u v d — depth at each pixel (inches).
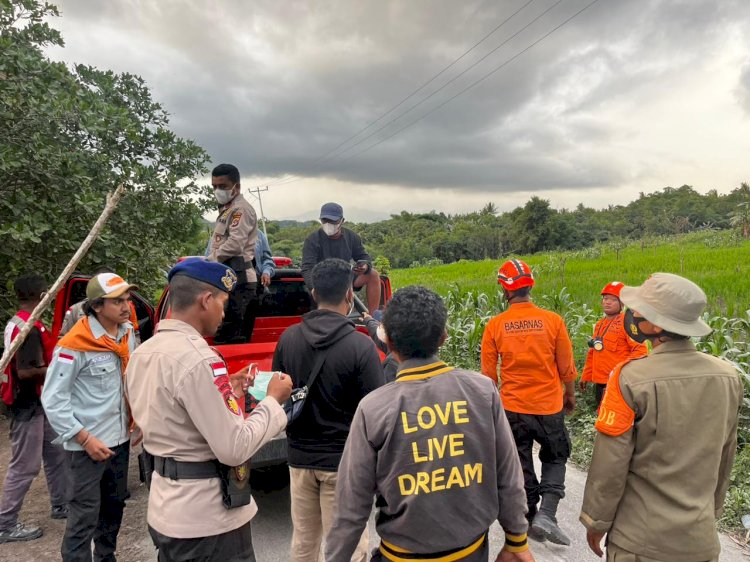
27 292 153.3
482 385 75.1
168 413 82.5
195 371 81.2
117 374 128.6
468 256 3681.1
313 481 107.8
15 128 257.4
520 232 3467.0
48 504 179.6
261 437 84.9
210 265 90.8
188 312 89.2
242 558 87.4
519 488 75.0
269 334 242.5
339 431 104.7
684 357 84.2
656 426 81.5
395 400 71.7
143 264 330.3
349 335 104.9
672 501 81.2
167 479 83.4
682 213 4306.1
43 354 155.2
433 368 74.5
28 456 155.0
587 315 354.3
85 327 123.7
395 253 3567.9
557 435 144.5
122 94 342.6
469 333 344.5
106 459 124.5
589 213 5054.1
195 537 81.7
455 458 69.8
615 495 84.4
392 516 71.2
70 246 268.4
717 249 1026.1
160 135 337.1
